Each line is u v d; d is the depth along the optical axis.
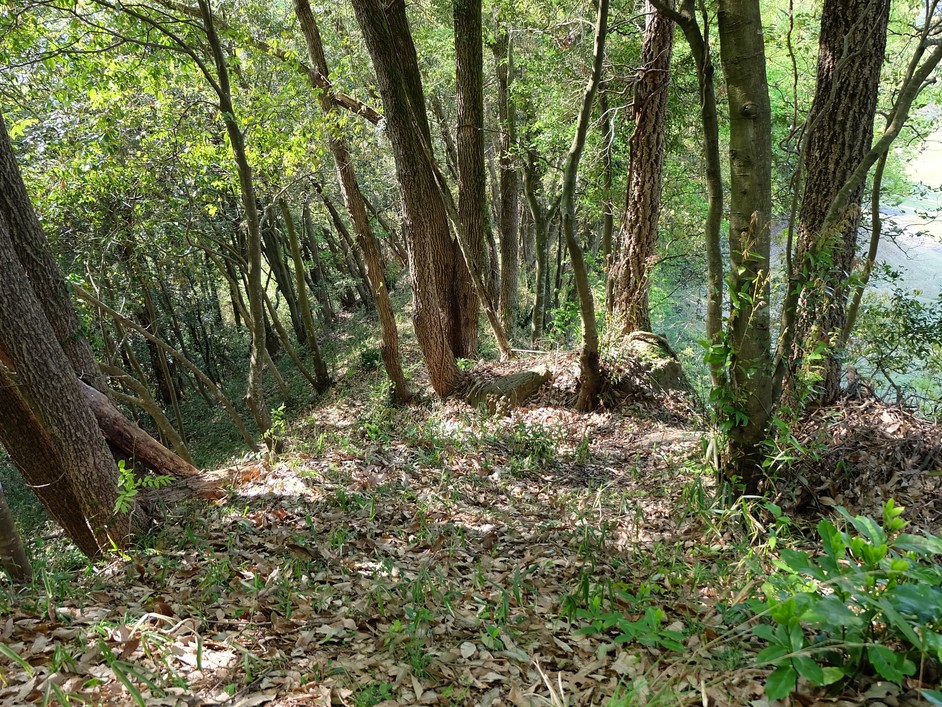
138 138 11.95
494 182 22.48
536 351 13.04
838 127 5.92
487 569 4.68
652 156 9.97
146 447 6.89
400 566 4.68
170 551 4.90
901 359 6.00
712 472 5.28
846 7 5.75
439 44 16.59
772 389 4.75
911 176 17.00
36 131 11.95
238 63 10.66
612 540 5.11
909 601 2.49
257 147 11.79
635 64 12.23
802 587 2.84
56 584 4.09
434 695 3.03
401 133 9.80
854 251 6.07
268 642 3.51
